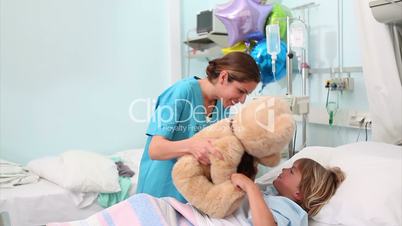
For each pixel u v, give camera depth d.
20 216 2.00
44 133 2.85
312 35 2.37
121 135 3.18
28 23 2.74
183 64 3.38
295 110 1.98
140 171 1.59
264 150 1.12
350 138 2.16
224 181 1.18
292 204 1.35
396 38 1.78
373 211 1.31
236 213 1.29
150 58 3.25
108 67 3.07
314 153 1.80
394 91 1.75
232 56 1.34
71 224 1.21
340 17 2.18
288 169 1.54
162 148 1.26
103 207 2.23
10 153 2.75
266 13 2.29
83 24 2.94
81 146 3.01
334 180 1.49
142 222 1.20
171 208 1.30
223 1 3.13
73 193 2.14
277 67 2.26
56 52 2.85
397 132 1.79
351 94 2.14
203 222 1.22
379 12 1.60
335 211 1.40
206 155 1.14
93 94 3.02
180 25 3.31
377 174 1.42
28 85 2.77
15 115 2.74
